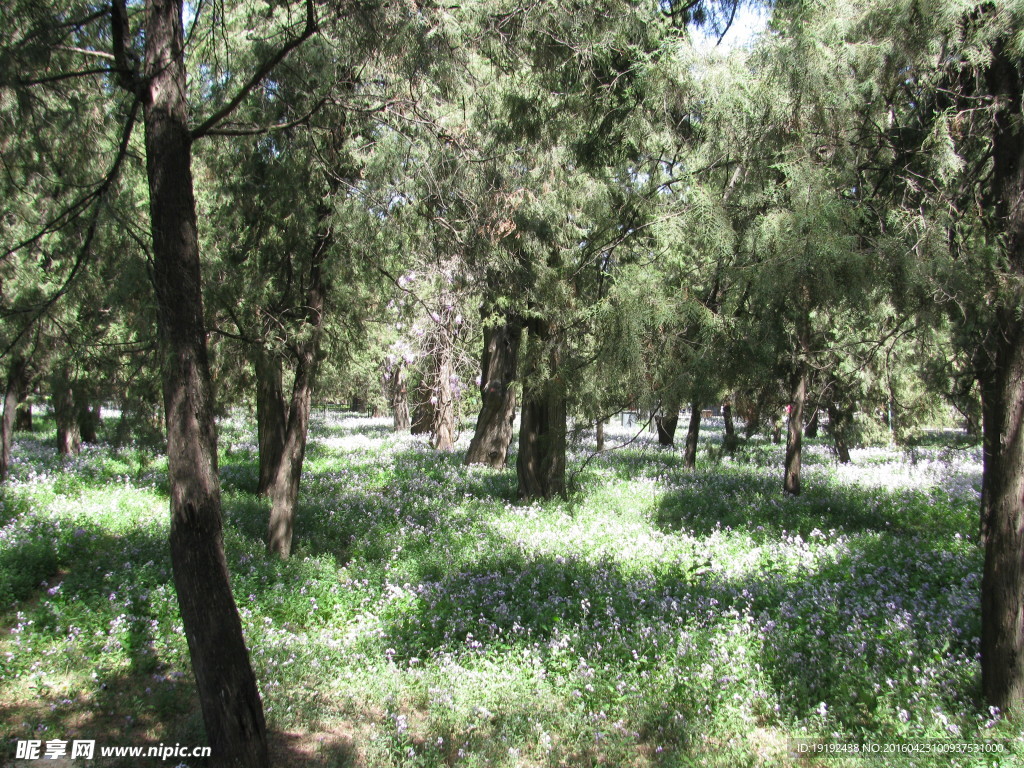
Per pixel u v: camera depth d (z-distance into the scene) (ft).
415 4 19.08
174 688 21.35
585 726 19.44
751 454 78.02
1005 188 18.72
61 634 24.38
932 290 16.48
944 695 19.45
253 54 23.40
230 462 69.46
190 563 15.06
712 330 19.21
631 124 23.99
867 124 20.13
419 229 28.84
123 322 20.74
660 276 20.20
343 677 22.97
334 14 18.31
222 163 28.86
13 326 19.16
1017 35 16.98
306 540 37.83
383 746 18.38
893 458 83.41
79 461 59.21
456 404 69.77
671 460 77.25
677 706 20.18
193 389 15.38
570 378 27.04
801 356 24.04
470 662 23.63
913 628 23.71
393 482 56.75
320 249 32.37
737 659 22.30
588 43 23.79
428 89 23.07
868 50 18.22
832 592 28.02
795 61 18.22
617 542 37.40
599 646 23.68
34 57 16.57
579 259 30.58
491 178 27.53
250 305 30.60
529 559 33.94
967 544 35.37
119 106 20.44
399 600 29.01
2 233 19.61
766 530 39.73
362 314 36.47
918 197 19.98
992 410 19.01
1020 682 18.21
